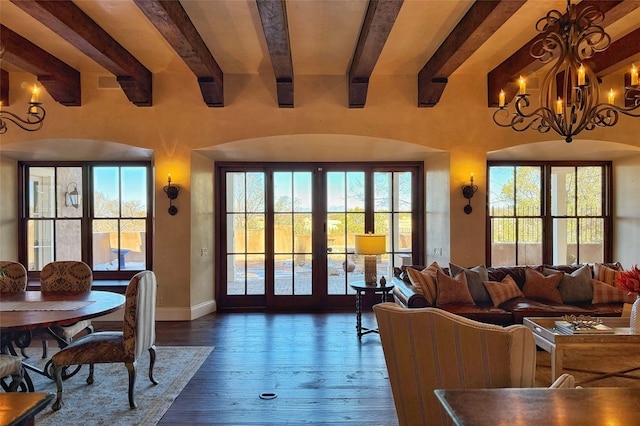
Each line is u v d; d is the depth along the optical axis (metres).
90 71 5.00
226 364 3.70
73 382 3.30
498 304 4.29
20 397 1.28
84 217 5.82
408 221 6.06
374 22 3.27
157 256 5.21
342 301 6.02
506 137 5.20
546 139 5.14
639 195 5.54
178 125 5.15
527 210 6.00
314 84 5.11
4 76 4.91
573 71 2.67
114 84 5.07
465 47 3.75
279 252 6.05
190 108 5.15
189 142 5.17
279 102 4.95
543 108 2.84
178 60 4.69
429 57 4.62
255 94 5.12
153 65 4.85
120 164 5.86
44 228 5.82
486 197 5.82
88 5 3.40
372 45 3.72
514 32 3.97
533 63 4.20
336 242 6.05
